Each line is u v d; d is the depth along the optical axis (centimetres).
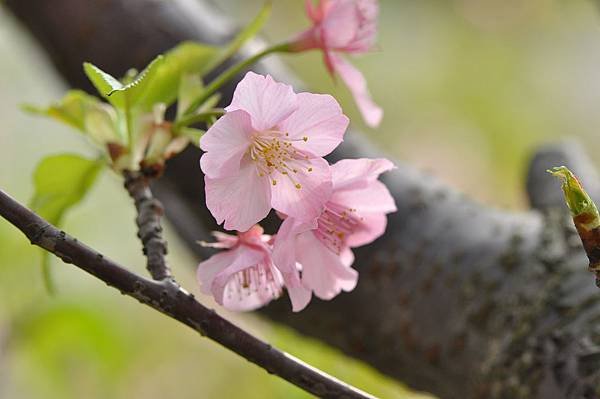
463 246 73
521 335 68
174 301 61
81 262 61
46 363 108
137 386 127
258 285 65
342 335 75
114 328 114
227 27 81
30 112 69
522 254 71
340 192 64
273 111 63
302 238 64
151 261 64
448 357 72
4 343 106
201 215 78
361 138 79
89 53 81
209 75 78
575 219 59
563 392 66
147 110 69
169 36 80
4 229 106
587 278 69
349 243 65
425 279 73
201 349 132
